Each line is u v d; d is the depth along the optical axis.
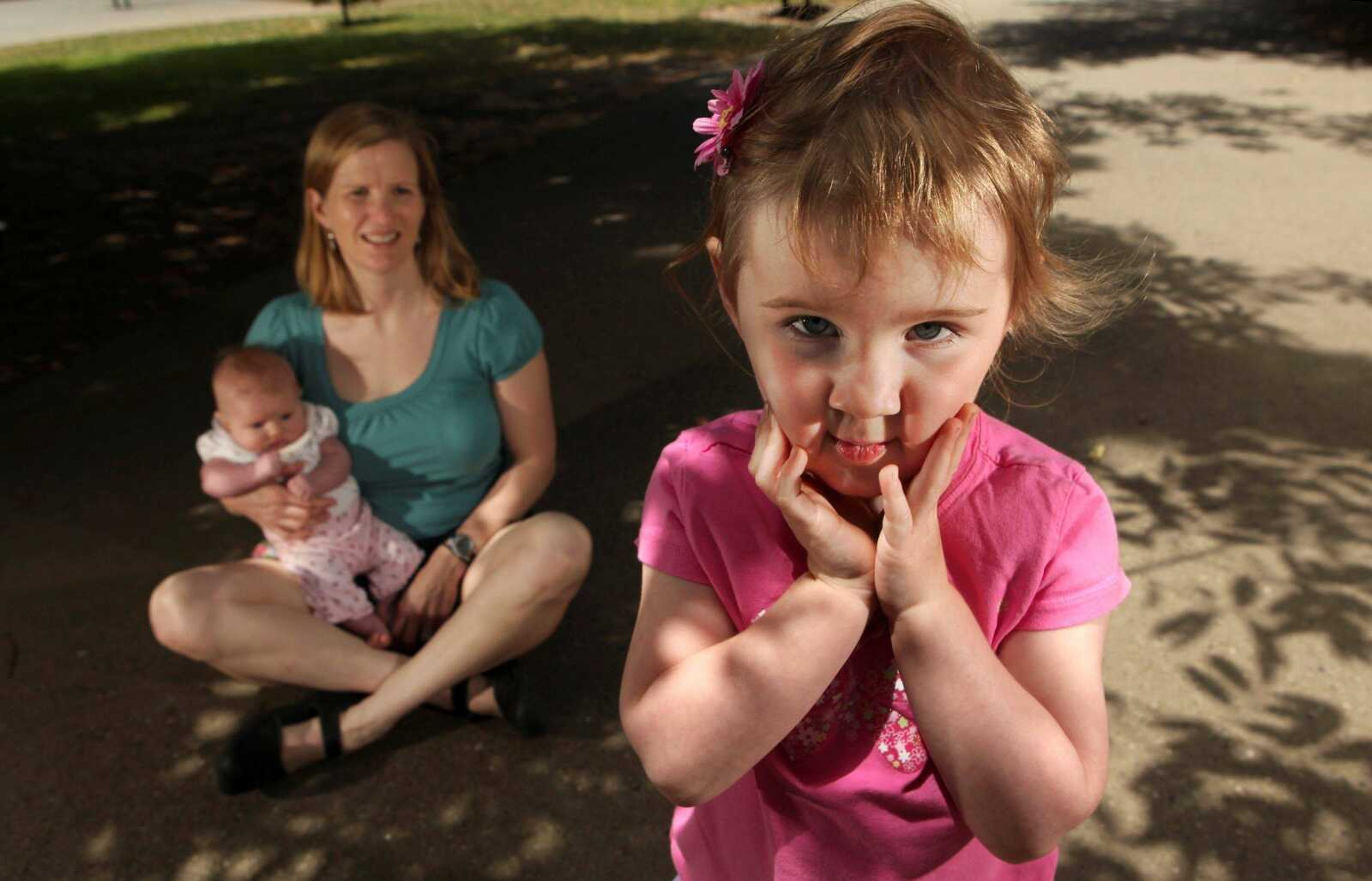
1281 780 2.70
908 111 0.75
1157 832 2.56
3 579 3.65
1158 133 8.75
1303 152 8.16
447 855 2.61
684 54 13.12
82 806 2.78
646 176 8.08
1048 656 0.99
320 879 2.55
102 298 6.11
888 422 0.80
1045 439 4.28
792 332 0.78
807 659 0.89
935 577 0.86
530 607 2.81
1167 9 14.93
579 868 2.56
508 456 3.11
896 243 0.71
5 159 9.37
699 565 1.07
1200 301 5.52
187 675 3.22
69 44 17.23
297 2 22.53
